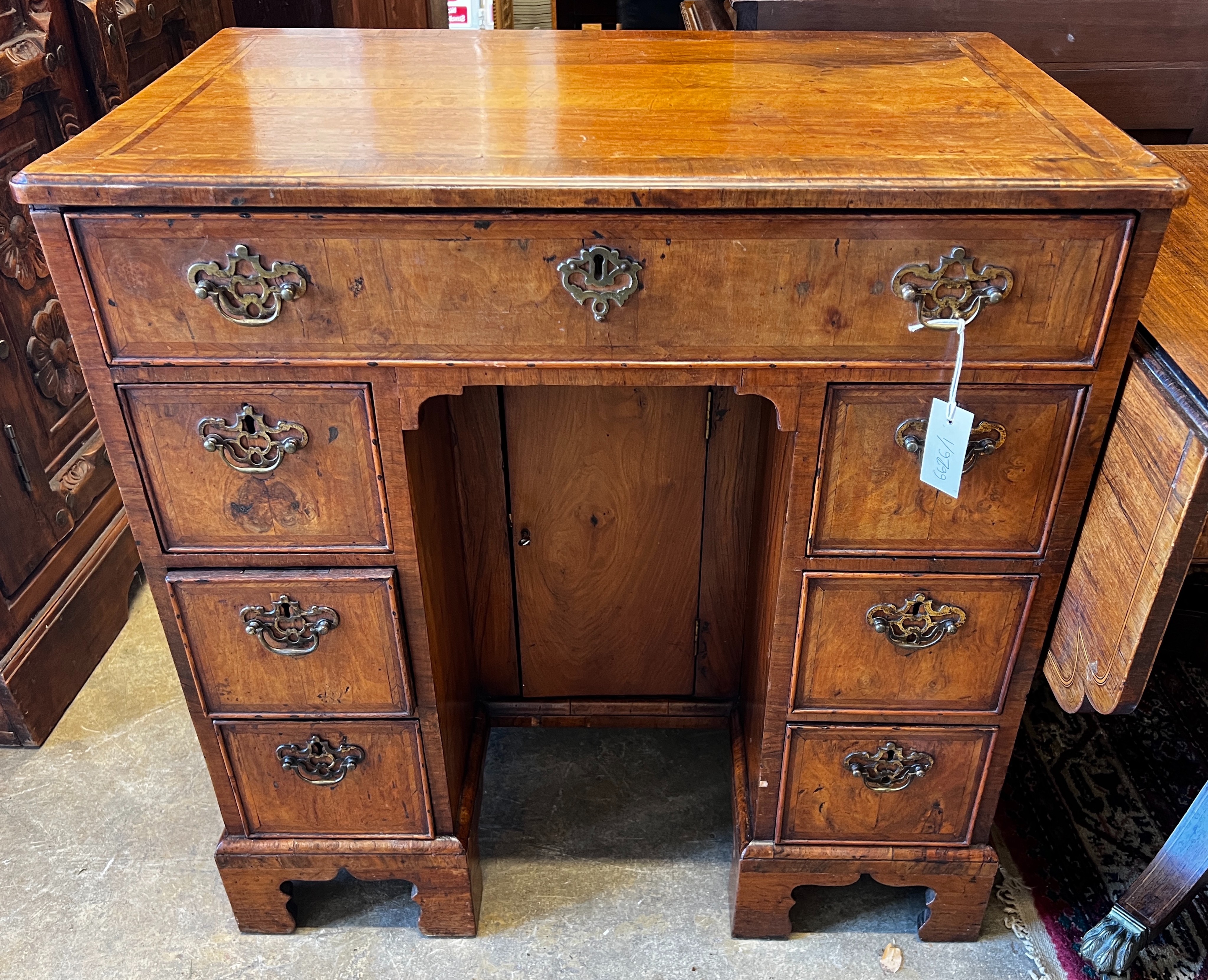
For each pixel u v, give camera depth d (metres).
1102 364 0.94
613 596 1.49
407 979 1.28
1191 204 1.26
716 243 0.89
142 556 1.07
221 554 1.07
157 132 0.97
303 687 1.15
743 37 1.28
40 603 1.61
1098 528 1.05
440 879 1.28
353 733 1.18
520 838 1.46
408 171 0.87
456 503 1.38
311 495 1.03
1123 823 1.46
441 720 1.20
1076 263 0.89
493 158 0.90
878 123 0.99
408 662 1.13
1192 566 1.62
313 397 0.98
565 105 1.05
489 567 1.46
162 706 1.66
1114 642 1.00
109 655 1.76
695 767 1.57
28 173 0.86
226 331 0.94
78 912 1.35
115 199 0.86
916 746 1.18
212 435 0.99
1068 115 1.01
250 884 1.28
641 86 1.11
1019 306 0.92
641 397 1.31
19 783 1.53
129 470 1.02
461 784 1.37
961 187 0.85
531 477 1.38
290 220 0.88
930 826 1.25
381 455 1.01
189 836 1.45
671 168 0.88
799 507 1.03
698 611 1.50
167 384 0.97
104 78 1.64
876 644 1.11
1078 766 1.54
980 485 1.01
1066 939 1.31
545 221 0.87
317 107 1.04
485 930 1.34
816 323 0.93
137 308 0.93
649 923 1.34
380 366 0.96
